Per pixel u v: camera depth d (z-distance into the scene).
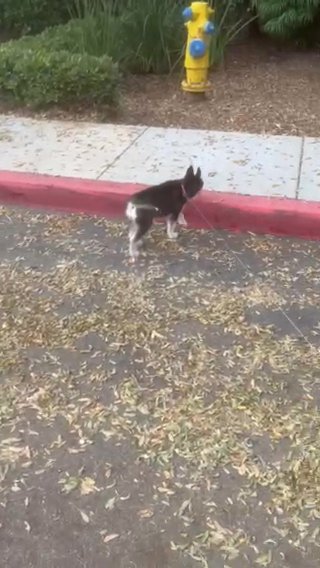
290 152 4.41
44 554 1.91
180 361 2.69
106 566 1.88
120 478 2.16
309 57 6.47
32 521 2.02
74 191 3.89
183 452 2.25
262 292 3.14
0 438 2.31
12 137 4.67
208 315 2.97
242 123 4.92
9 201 4.02
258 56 6.46
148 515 2.04
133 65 5.89
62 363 2.68
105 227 3.74
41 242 3.57
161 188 3.41
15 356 2.71
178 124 4.91
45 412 2.43
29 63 5.01
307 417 2.40
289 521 2.01
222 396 2.50
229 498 2.09
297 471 2.18
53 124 4.89
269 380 2.58
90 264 3.36
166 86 5.67
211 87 5.51
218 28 6.02
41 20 6.56
